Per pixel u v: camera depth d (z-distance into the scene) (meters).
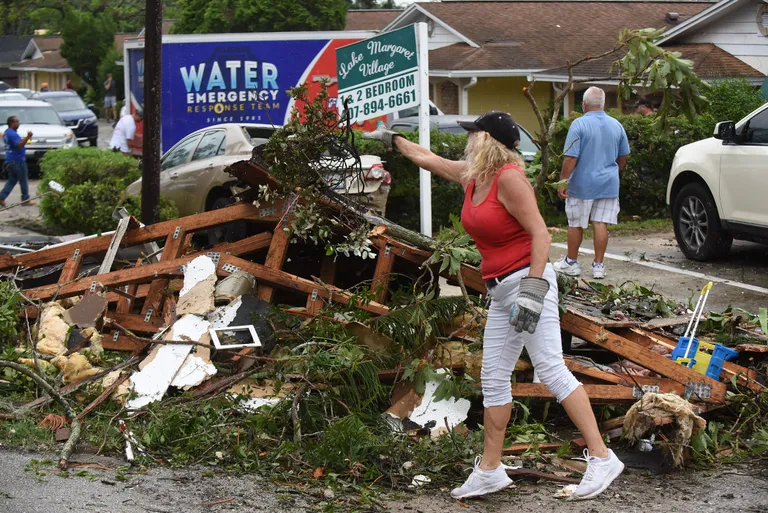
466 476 4.86
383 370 5.64
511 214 4.36
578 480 4.81
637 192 15.25
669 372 5.45
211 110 17.80
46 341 6.19
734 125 10.57
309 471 4.80
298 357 5.41
